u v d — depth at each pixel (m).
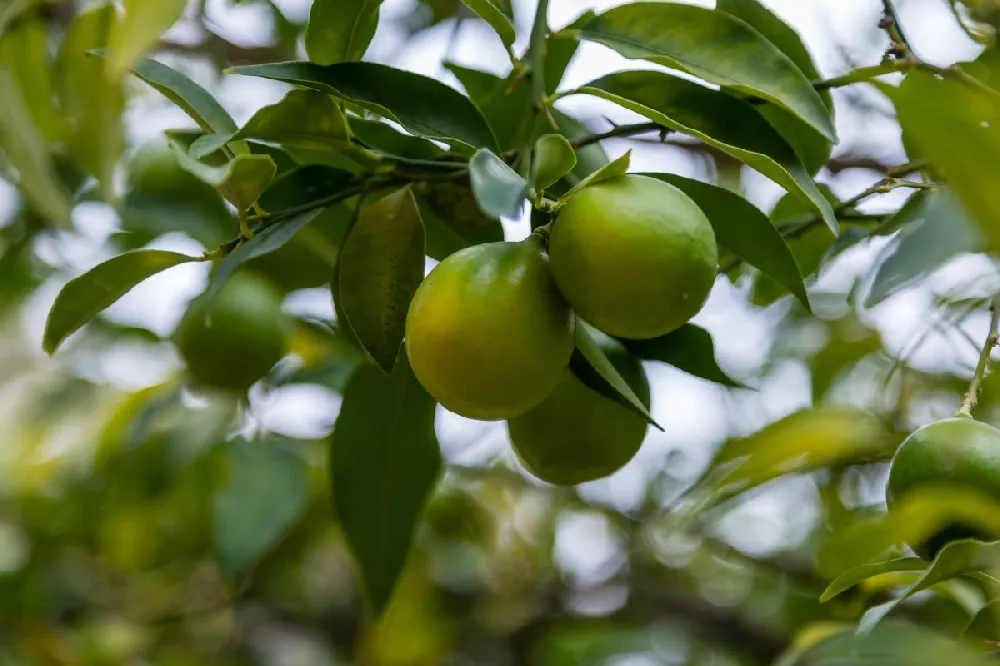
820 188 1.21
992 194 0.96
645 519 1.66
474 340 1.04
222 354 1.28
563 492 1.71
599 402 1.12
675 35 1.11
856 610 1.20
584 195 1.04
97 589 1.83
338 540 1.82
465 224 1.15
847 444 1.08
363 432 1.20
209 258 1.10
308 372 1.39
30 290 1.53
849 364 1.45
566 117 1.18
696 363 1.13
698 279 1.04
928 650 1.05
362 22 1.12
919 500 1.05
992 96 0.99
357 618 1.85
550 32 1.12
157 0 1.07
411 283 1.10
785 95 1.10
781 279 1.11
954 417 1.10
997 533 1.05
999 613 1.05
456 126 1.11
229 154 1.11
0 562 1.67
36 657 1.59
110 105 1.30
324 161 1.15
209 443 1.41
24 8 1.33
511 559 1.85
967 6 1.14
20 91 1.36
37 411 1.64
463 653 1.86
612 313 1.04
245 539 1.35
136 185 1.31
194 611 1.75
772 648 1.66
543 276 1.05
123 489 1.47
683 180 1.09
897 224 1.15
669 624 1.76
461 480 1.76
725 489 1.09
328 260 1.25
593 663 1.82
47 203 1.31
